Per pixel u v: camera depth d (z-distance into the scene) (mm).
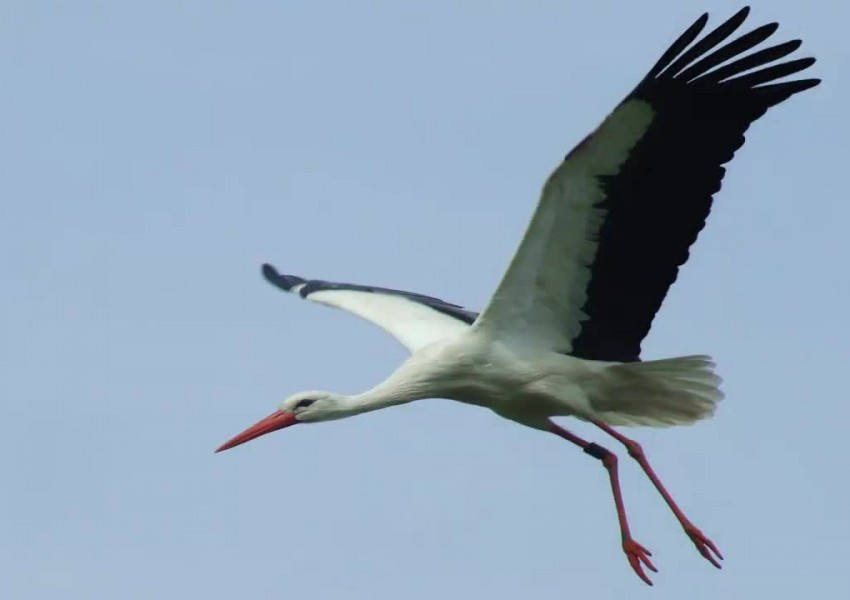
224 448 18375
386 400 17922
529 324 17469
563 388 17469
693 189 16969
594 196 16797
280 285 20594
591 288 17250
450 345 17688
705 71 16672
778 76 16797
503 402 17688
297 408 18406
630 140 16625
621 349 17469
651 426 17547
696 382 17234
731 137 16953
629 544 17641
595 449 17875
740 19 16562
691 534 17391
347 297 19781
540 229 16953
